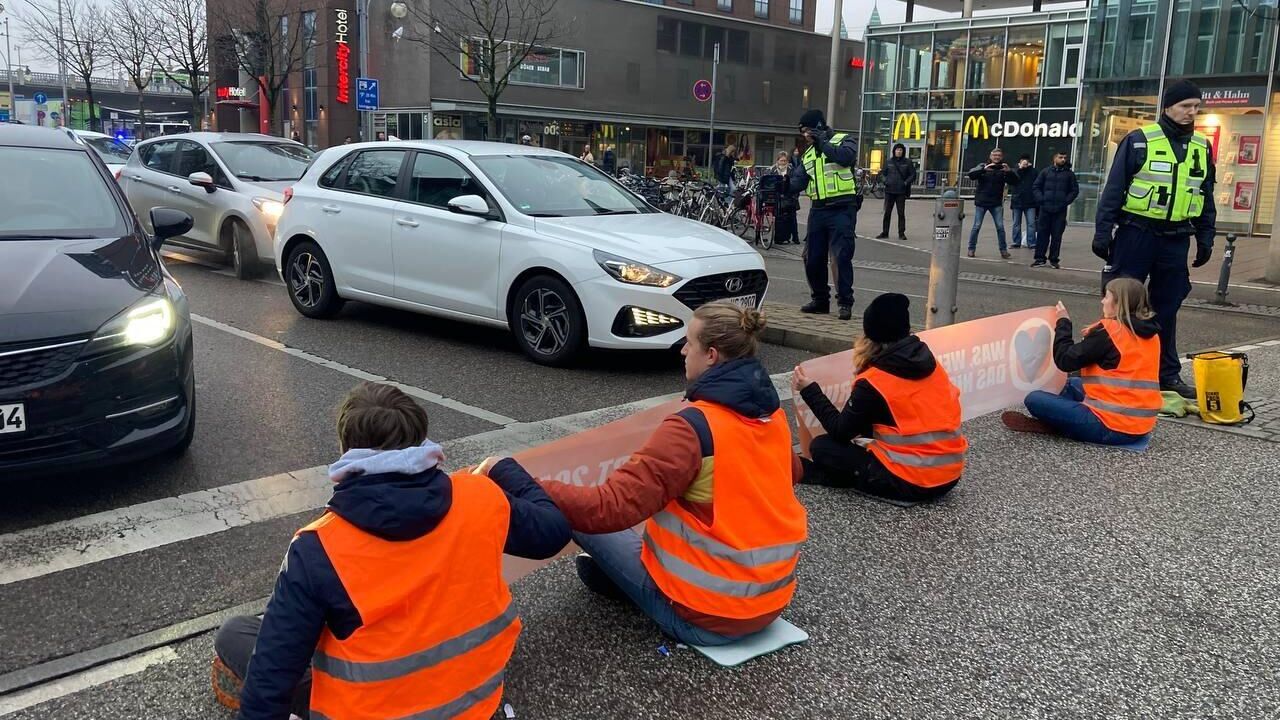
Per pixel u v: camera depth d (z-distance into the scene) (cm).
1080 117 2227
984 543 424
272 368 701
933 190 3550
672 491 294
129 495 447
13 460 396
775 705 298
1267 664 330
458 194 779
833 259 904
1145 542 429
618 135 4528
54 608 341
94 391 410
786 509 321
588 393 656
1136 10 2092
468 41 2677
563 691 302
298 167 1196
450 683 228
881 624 351
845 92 5653
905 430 453
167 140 1213
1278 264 1373
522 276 735
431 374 697
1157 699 307
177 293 489
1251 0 1927
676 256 701
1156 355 564
